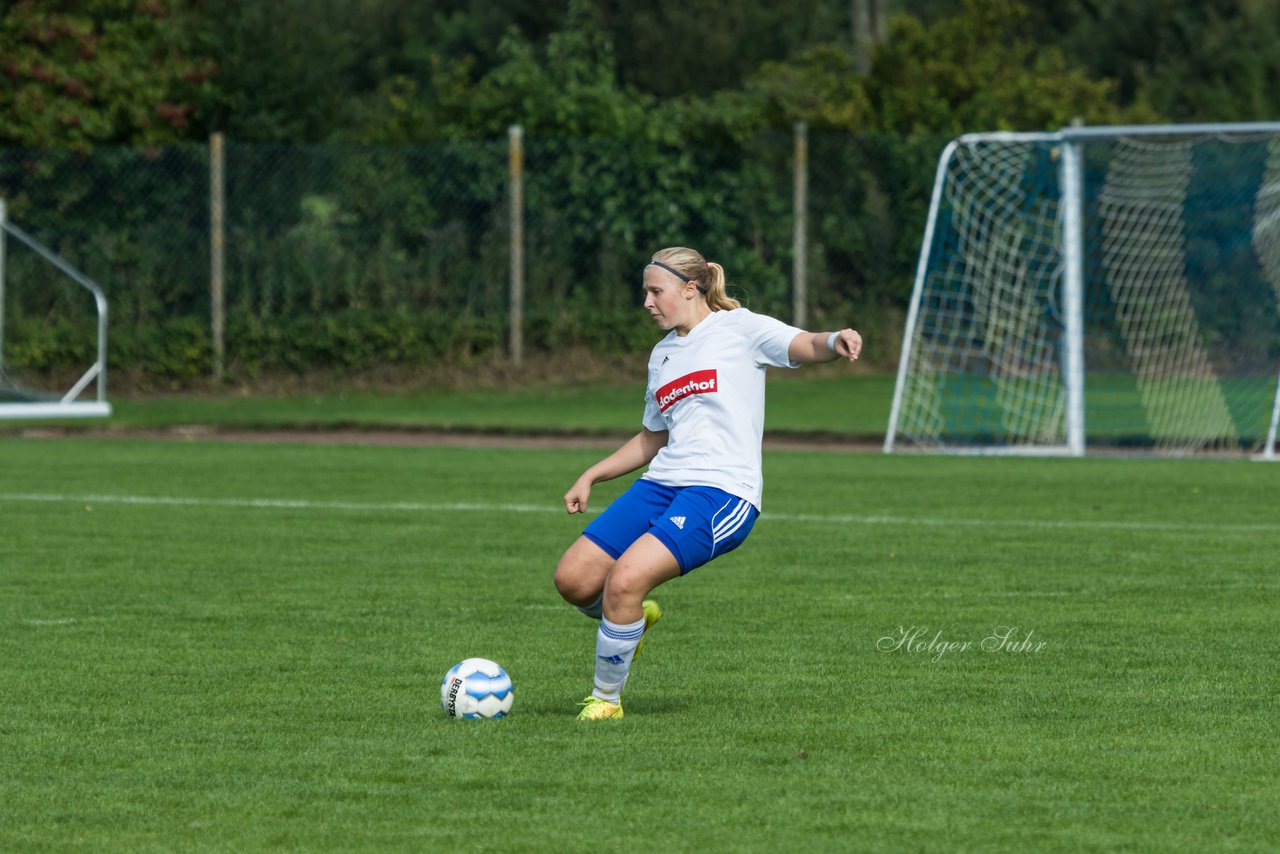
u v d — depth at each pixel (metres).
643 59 159.88
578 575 22.88
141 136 89.94
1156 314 77.38
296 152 89.00
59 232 88.12
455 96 100.06
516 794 18.81
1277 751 20.81
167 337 86.62
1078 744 21.16
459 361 89.12
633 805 18.34
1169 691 24.45
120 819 17.98
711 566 37.62
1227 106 130.88
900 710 23.17
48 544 40.72
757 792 18.84
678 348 22.95
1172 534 42.91
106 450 65.12
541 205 90.88
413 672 26.19
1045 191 79.19
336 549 40.12
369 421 74.81
